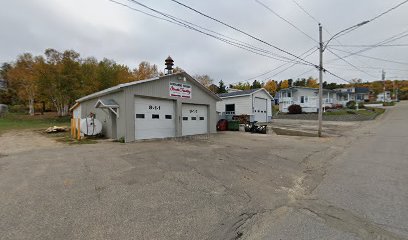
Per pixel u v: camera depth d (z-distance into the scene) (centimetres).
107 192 401
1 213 316
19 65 3022
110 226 285
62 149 843
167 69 1392
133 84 1066
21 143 1014
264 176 524
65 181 459
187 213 326
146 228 282
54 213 318
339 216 321
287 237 265
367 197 392
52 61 2811
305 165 639
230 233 276
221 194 404
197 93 1460
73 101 2995
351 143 1054
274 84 5809
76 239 255
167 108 1277
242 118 2045
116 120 1157
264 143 1041
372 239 261
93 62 3322
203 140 1144
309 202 374
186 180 477
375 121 2077
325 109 3375
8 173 514
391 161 665
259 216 321
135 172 530
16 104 4059
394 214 324
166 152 788
